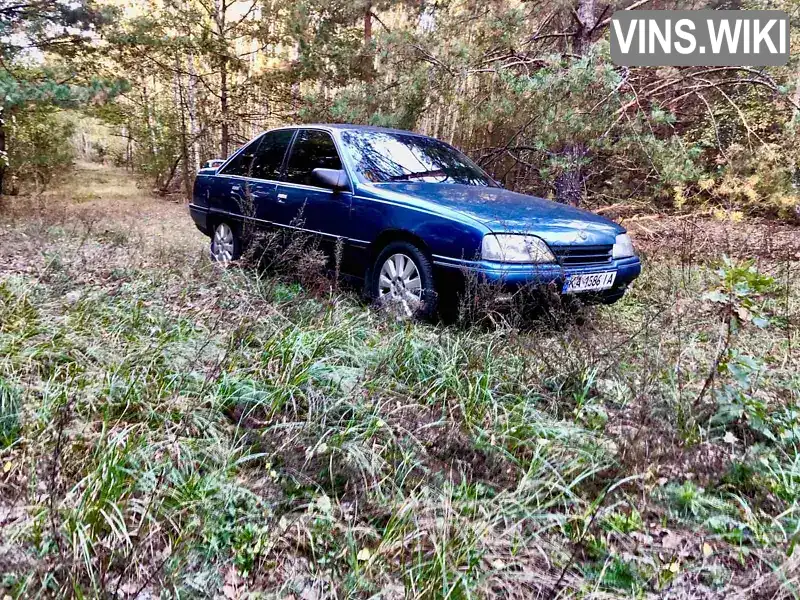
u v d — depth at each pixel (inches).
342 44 470.9
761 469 85.1
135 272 172.4
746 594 63.5
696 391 107.3
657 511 78.0
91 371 99.7
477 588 61.5
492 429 93.4
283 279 173.6
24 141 492.1
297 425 89.0
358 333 131.7
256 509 73.1
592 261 150.5
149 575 61.6
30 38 383.6
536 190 337.4
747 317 105.3
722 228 305.4
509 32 319.6
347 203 169.6
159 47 484.1
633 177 350.6
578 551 70.0
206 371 105.3
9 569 58.3
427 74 327.0
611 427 97.4
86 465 75.3
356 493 78.2
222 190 226.4
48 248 199.6
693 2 374.6
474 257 137.3
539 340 128.2
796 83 339.0
